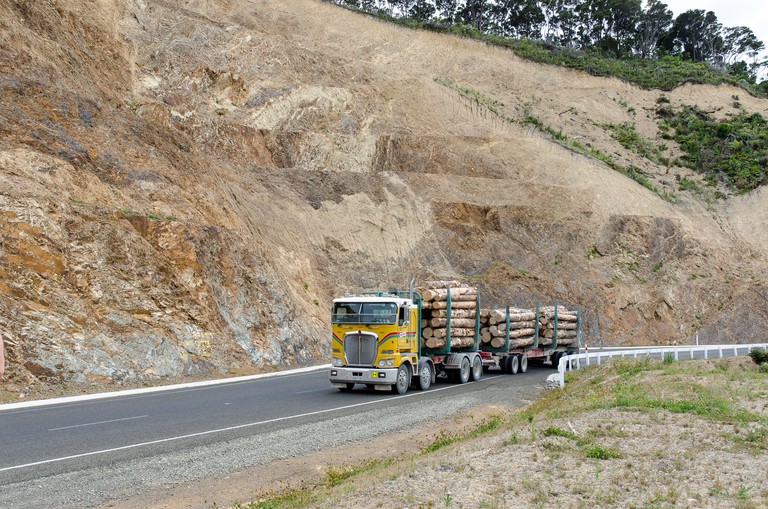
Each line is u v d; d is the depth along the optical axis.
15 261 20.64
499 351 24.59
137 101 39.75
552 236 48.31
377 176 47.72
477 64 72.00
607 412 12.77
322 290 38.06
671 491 7.67
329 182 45.44
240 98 48.44
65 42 35.91
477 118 59.22
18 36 30.14
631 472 8.60
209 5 62.59
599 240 49.25
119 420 14.22
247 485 9.42
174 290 24.70
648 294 46.38
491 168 53.03
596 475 8.44
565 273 46.44
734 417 11.97
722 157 64.25
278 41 55.31
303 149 47.00
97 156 28.30
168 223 26.23
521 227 48.16
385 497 7.65
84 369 19.80
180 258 25.66
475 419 15.23
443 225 46.22
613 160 61.03
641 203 53.66
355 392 19.94
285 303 30.05
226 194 35.22
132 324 22.31
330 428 13.71
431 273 43.31
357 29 70.94
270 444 12.03
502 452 9.80
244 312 27.25
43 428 13.16
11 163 24.14
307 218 42.09
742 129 67.94
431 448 11.30
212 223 30.72
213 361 24.11
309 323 31.75
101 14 44.50
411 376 20.12
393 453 11.67
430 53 71.31
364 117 52.38
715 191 59.66
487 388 21.12
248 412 15.54
